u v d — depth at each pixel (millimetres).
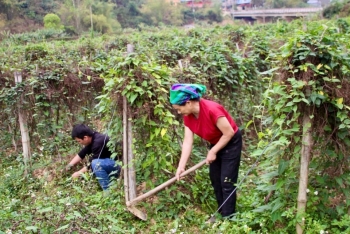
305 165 3102
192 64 5184
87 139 4672
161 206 3893
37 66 5371
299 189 3162
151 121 3717
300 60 2975
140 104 3695
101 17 42906
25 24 38875
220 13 59125
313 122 3111
